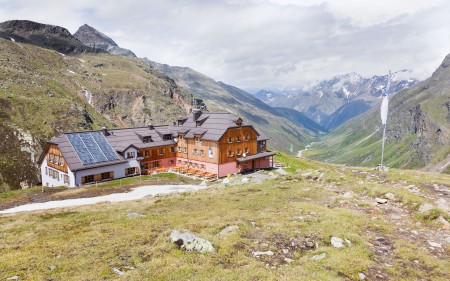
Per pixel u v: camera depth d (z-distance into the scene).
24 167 140.88
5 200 53.62
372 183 36.00
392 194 29.47
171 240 18.50
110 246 18.55
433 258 16.50
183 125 88.69
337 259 16.00
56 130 171.12
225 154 76.12
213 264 15.72
